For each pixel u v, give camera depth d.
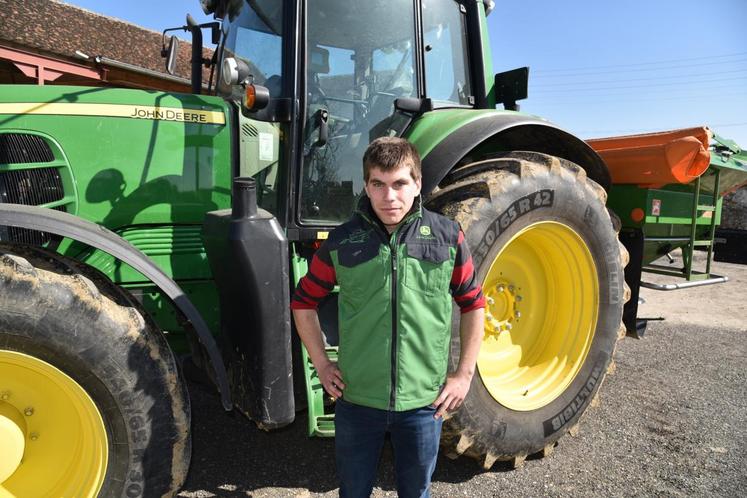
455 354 2.41
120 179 2.57
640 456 2.85
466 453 2.58
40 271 1.83
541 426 2.74
